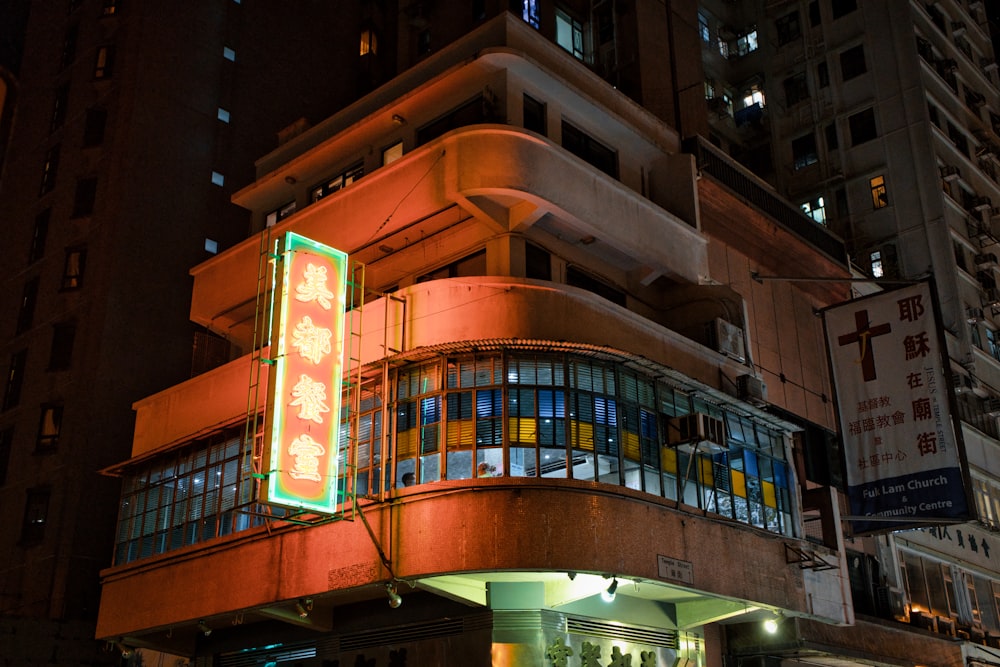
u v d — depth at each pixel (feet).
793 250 84.58
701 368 65.00
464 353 54.85
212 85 109.60
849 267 91.76
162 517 69.41
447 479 52.44
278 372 50.88
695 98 84.79
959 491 58.23
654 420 57.98
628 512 53.06
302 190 76.79
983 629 95.25
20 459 92.68
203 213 103.76
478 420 53.36
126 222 97.66
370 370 56.95
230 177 107.55
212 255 102.89
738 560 59.62
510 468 52.11
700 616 62.75
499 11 79.77
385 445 55.01
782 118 124.16
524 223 60.80
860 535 69.51
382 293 63.00
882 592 80.74
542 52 66.95
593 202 62.80
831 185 117.91
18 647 78.38
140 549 70.23
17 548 87.71
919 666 78.89
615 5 84.58
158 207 100.42
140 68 104.78
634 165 72.84
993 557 102.32
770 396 75.25
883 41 119.14
